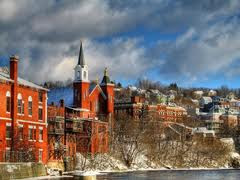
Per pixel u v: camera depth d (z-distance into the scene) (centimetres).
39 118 11331
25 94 10781
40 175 9544
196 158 19500
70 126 13638
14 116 10300
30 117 10938
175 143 19225
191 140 19900
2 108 10000
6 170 8256
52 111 13975
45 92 11625
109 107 18188
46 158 11481
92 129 14538
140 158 17162
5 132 10056
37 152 10938
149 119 19625
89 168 13488
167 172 14325
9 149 10100
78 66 17038
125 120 17888
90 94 17500
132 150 16862
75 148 13725
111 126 16650
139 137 17425
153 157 17788
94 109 17638
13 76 10400
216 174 13312
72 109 15688
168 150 18775
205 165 19688
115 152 16062
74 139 13725
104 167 14550
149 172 14088
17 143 10169
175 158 18775
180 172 14512
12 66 10406
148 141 17938
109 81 18438
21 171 8762
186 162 19138
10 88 10306
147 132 18100
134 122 17800
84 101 16888
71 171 12269
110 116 17450
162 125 19962
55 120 12825
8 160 9531
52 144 12500
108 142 15925
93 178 9712
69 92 17600
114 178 10300
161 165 17850
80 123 14175
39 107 11344
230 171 15912
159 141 18338
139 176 11356
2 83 10044
